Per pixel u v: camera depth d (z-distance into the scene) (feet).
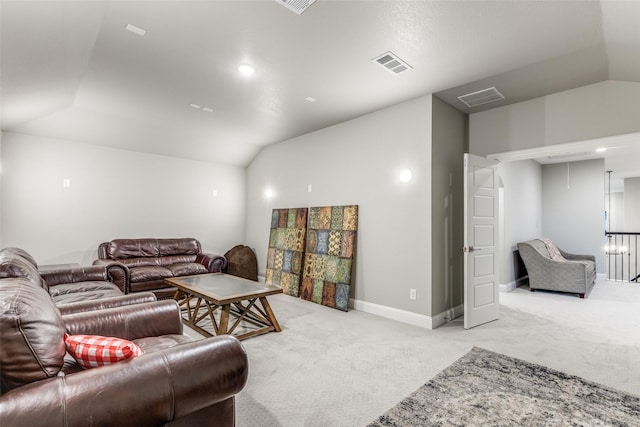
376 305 13.16
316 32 7.88
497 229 12.87
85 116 14.08
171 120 14.94
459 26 7.55
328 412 6.34
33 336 3.58
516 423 6.00
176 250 17.26
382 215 13.17
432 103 11.70
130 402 3.52
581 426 5.91
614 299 15.98
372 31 7.81
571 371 8.07
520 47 8.44
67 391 3.31
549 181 23.80
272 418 6.14
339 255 14.40
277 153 18.94
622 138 9.97
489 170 12.63
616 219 36.96
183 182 18.74
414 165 12.15
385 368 8.23
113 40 8.30
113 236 16.24
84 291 10.18
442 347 9.62
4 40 6.95
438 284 11.90
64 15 6.70
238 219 21.07
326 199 15.69
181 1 6.75
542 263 17.58
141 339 6.37
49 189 14.52
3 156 13.46
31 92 10.34
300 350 9.36
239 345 4.58
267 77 10.41
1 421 2.97
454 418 6.15
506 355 9.05
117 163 16.43
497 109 12.78
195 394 3.99
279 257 17.74
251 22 7.49
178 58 9.24
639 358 8.85
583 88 10.73
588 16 7.04
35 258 14.12
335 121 14.92
